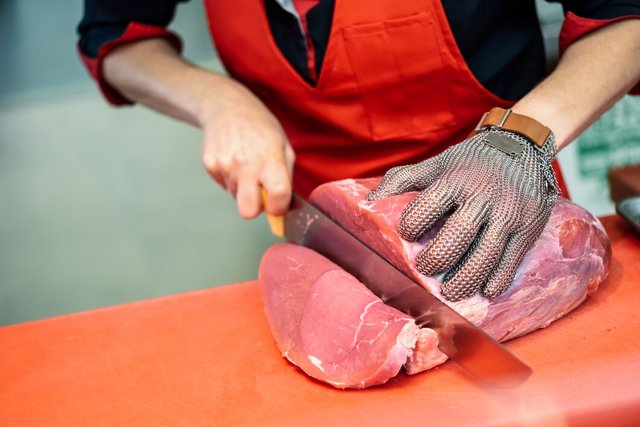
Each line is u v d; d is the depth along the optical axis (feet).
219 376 4.68
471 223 4.24
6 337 5.29
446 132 6.11
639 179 6.48
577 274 4.69
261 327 5.17
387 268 4.62
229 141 5.58
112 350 5.06
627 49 5.21
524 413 4.10
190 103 6.15
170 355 4.94
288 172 5.42
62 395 4.65
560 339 4.63
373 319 4.36
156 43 6.86
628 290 5.03
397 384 4.40
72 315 5.51
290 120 6.52
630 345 4.49
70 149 16.46
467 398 4.24
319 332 4.57
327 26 5.77
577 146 8.36
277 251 5.47
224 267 12.31
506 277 4.27
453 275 4.32
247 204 5.43
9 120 17.89
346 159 6.45
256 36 6.04
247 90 6.15
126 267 12.55
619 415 4.10
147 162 15.75
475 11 5.61
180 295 5.67
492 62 5.87
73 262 12.82
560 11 7.18
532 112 4.93
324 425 4.16
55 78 19.89
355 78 5.87
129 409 4.47
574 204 4.99
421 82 5.86
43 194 14.92
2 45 22.43
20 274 12.66
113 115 17.76
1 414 4.52
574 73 5.15
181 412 4.39
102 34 6.85
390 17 5.61
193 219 13.70
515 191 4.37
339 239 5.04
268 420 4.25
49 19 24.14
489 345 3.95
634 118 8.30
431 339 4.31
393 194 4.73
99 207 14.32
